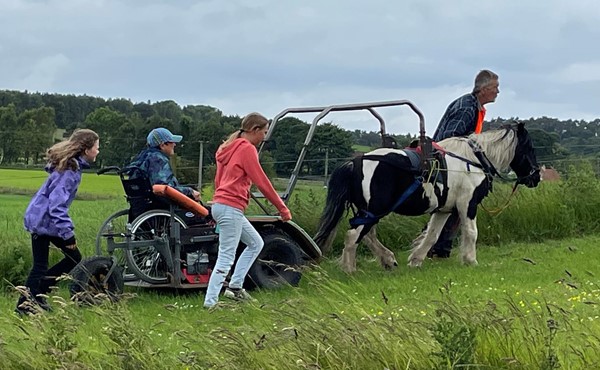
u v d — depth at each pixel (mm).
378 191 10883
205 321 7203
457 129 12359
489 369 5754
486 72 12516
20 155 42219
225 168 8898
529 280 10234
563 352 5945
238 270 9062
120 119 37938
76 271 8672
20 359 5910
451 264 12023
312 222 13383
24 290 6887
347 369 5676
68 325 6270
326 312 6945
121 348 5859
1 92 50531
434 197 11312
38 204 8609
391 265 11570
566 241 14328
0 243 11125
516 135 12000
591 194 15586
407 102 11320
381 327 6027
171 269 9469
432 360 5695
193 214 9648
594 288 9070
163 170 9477
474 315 6109
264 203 13406
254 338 5941
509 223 14695
